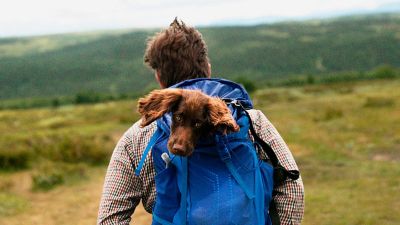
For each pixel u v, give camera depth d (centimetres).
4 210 1204
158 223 246
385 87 6181
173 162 241
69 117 4722
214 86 258
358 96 4622
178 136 219
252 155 245
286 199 264
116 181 262
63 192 1405
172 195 242
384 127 2219
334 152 1755
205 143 236
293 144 1969
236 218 232
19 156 1750
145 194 264
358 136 2061
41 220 1145
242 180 238
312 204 1127
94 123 3759
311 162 1617
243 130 246
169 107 220
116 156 263
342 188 1252
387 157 1636
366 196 1162
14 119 5244
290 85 10325
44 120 4709
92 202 1298
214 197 233
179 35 277
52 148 1864
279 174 262
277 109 3922
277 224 264
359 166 1505
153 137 254
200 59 280
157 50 279
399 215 1010
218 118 213
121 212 262
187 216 233
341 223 983
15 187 1477
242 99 260
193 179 237
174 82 279
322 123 2592
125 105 6219
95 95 9912
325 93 5881
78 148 1814
